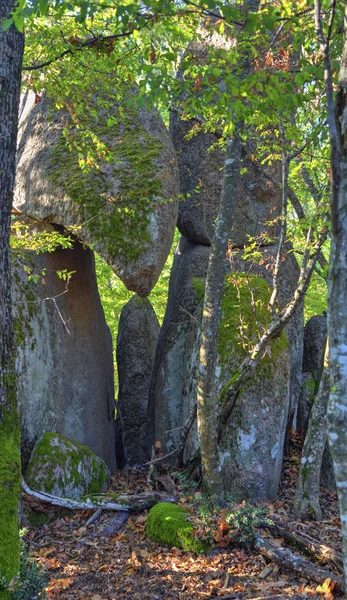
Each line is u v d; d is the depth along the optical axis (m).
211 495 8.15
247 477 9.14
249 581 6.61
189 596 6.36
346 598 6.09
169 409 11.60
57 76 8.84
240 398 9.36
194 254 12.33
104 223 9.28
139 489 9.91
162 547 7.56
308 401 11.55
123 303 16.69
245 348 9.88
